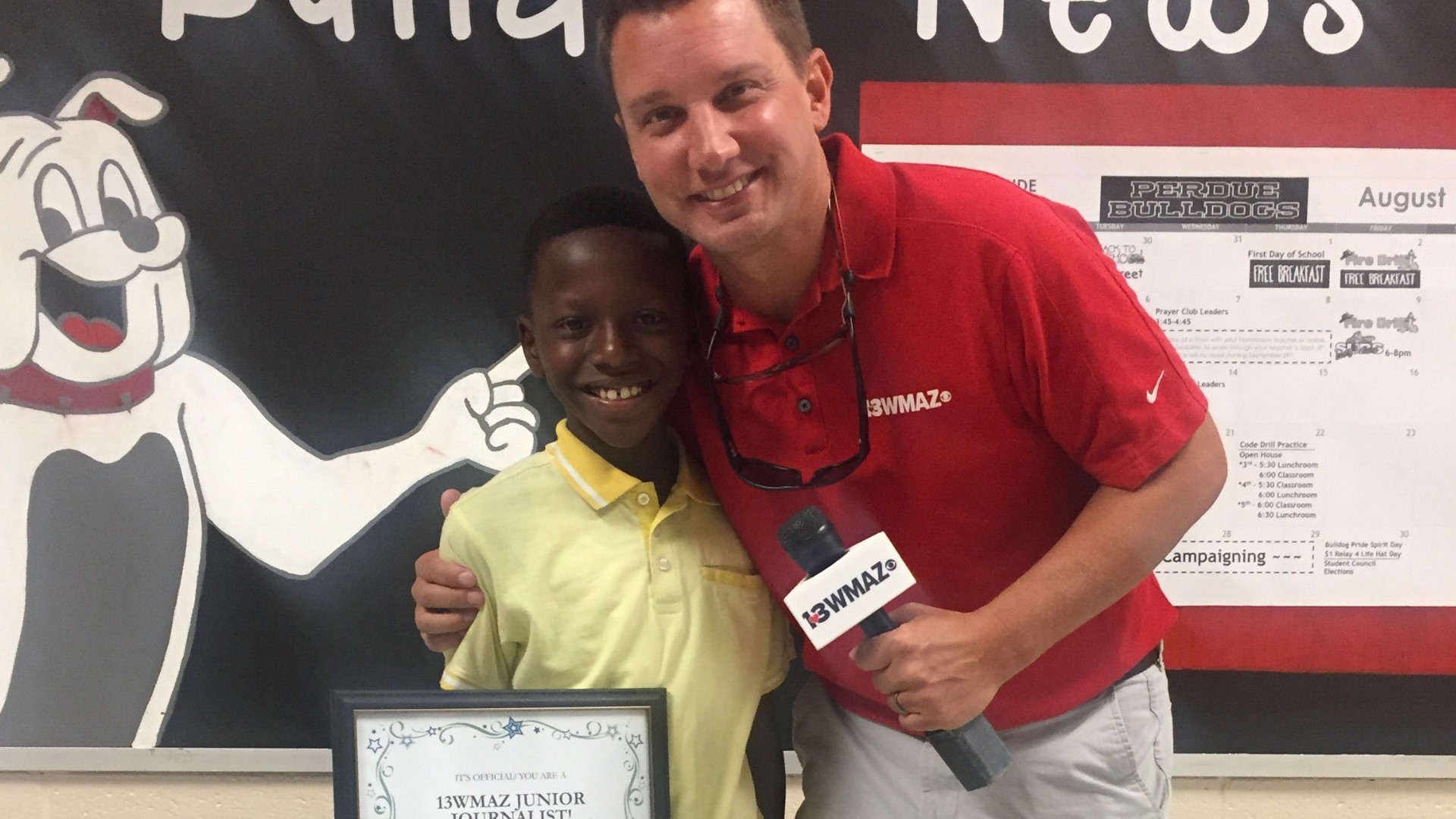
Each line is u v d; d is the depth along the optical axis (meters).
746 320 0.75
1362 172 1.00
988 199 0.70
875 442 0.73
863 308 0.71
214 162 1.03
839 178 0.71
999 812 0.82
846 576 0.63
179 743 1.08
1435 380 1.01
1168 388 0.67
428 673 1.06
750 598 0.81
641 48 0.63
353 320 1.04
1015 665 0.65
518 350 1.03
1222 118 0.99
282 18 1.01
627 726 0.75
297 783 1.09
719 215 0.65
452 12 1.01
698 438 0.82
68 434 1.06
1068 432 0.69
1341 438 1.02
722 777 0.77
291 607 1.06
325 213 1.03
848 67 1.00
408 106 1.02
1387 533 1.02
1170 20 0.99
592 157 1.01
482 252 1.03
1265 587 1.03
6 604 1.07
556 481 0.81
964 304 0.69
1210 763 1.05
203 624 1.07
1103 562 0.66
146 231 1.03
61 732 1.07
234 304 1.04
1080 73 1.00
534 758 0.76
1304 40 0.99
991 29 0.99
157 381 1.04
